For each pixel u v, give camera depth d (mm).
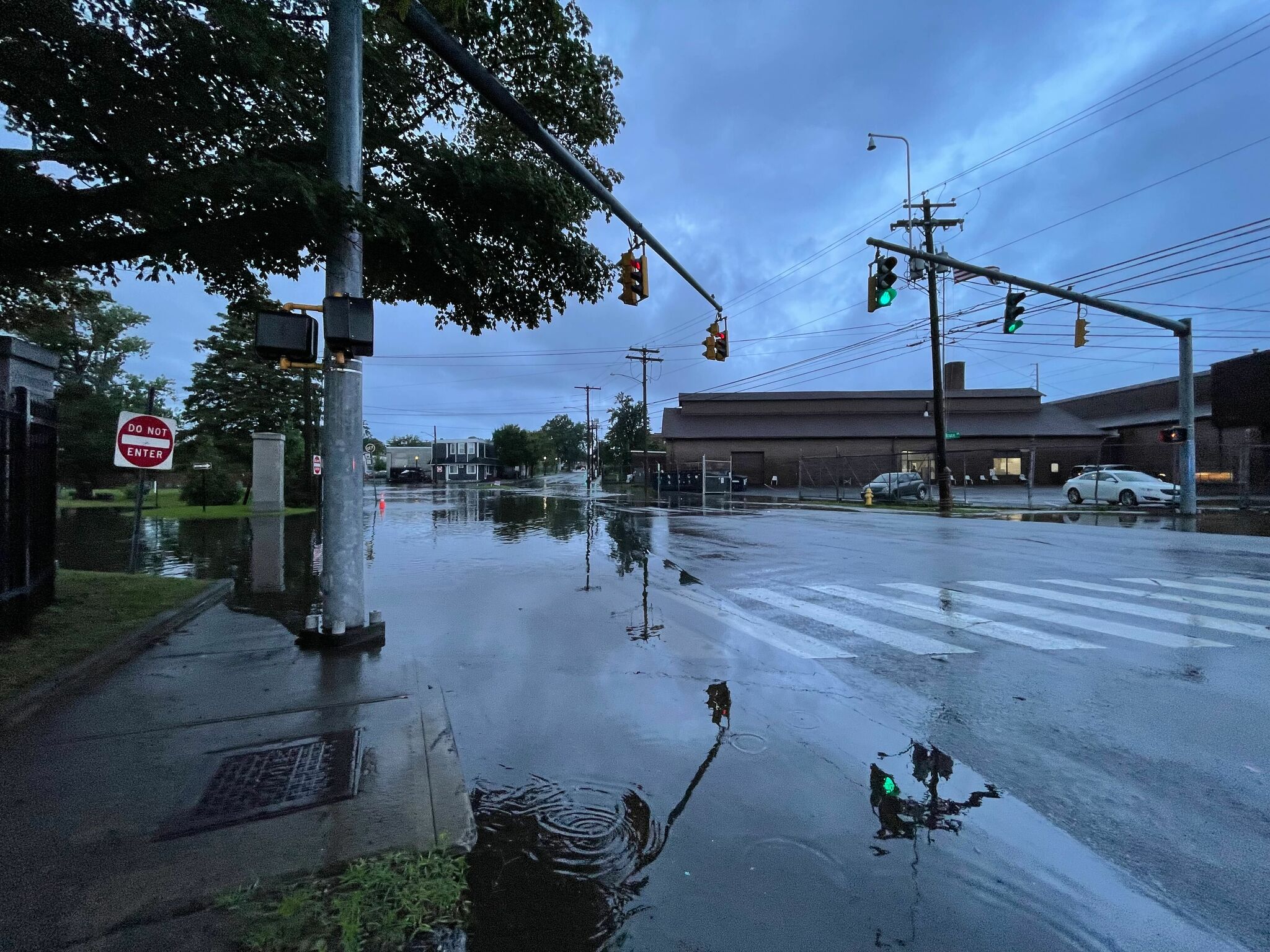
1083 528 17172
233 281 7234
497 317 8945
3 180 5219
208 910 2312
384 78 7250
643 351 48656
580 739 3979
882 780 3473
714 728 4168
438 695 4641
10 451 5719
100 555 12102
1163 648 5973
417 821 2926
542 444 98812
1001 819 3104
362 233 5922
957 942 2252
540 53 7574
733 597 8438
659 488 40875
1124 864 2760
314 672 5125
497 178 6973
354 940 2166
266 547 13367
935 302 25172
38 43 4953
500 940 2232
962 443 47250
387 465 107000
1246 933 2332
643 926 2322
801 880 2602
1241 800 3309
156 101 5523
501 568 11047
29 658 5078
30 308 9281
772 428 50188
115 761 3525
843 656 5801
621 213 8266
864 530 17672
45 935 2166
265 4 5781
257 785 3256
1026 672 5316
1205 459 34719
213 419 27859
